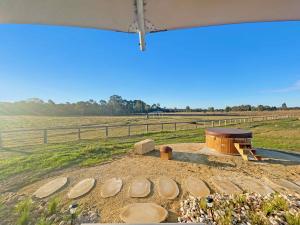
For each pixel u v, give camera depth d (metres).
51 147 8.91
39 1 1.34
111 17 1.62
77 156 7.10
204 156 7.41
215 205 3.66
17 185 4.78
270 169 6.02
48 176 5.35
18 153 7.83
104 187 4.64
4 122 33.69
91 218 3.44
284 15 1.67
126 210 3.68
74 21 1.70
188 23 1.79
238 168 6.11
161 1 1.42
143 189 4.52
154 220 3.36
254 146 9.68
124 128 21.27
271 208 3.33
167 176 5.35
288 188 4.52
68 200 4.07
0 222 3.31
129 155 7.56
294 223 2.98
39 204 3.89
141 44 1.87
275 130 16.64
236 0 1.42
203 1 1.43
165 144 10.01
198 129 17.44
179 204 3.90
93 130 19.66
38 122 33.88
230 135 7.67
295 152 8.29
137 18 1.65
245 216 3.26
